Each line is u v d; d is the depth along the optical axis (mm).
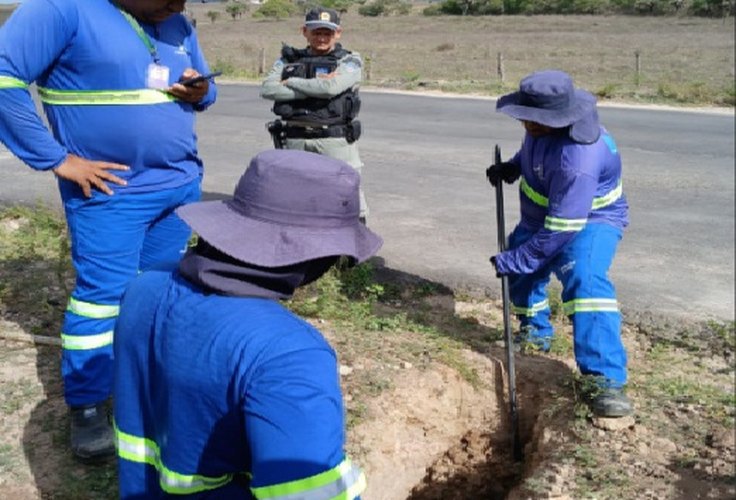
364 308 5312
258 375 1603
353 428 3943
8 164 10312
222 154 11312
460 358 4684
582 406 4125
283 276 1739
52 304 5168
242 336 1649
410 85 22203
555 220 4043
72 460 3479
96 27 3102
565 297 4266
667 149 12281
